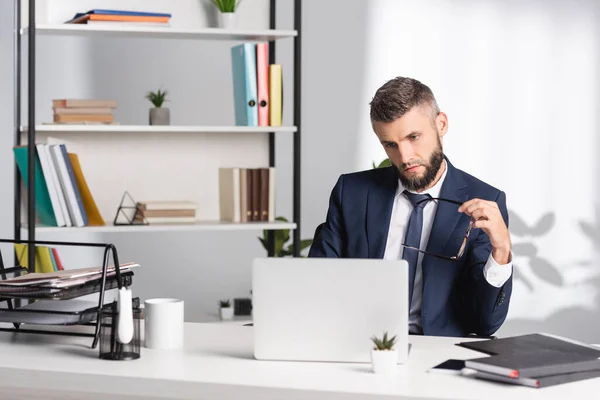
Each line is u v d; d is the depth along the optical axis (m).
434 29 5.61
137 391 1.96
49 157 3.93
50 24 3.91
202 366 2.05
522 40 5.64
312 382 1.90
